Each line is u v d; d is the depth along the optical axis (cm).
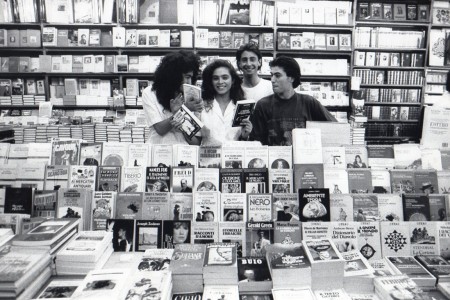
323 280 161
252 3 677
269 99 315
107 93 688
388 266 174
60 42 672
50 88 689
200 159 212
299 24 686
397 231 185
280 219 190
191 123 244
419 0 719
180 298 157
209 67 282
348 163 211
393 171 204
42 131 585
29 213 192
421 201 193
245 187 202
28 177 202
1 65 676
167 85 262
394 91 723
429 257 178
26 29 689
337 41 696
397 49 714
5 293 137
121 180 202
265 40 686
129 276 155
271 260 164
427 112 228
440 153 216
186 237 185
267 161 209
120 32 665
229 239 184
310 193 188
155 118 264
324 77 704
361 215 191
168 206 193
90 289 141
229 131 281
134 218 191
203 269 159
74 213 190
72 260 162
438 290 163
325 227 183
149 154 211
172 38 674
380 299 155
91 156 211
